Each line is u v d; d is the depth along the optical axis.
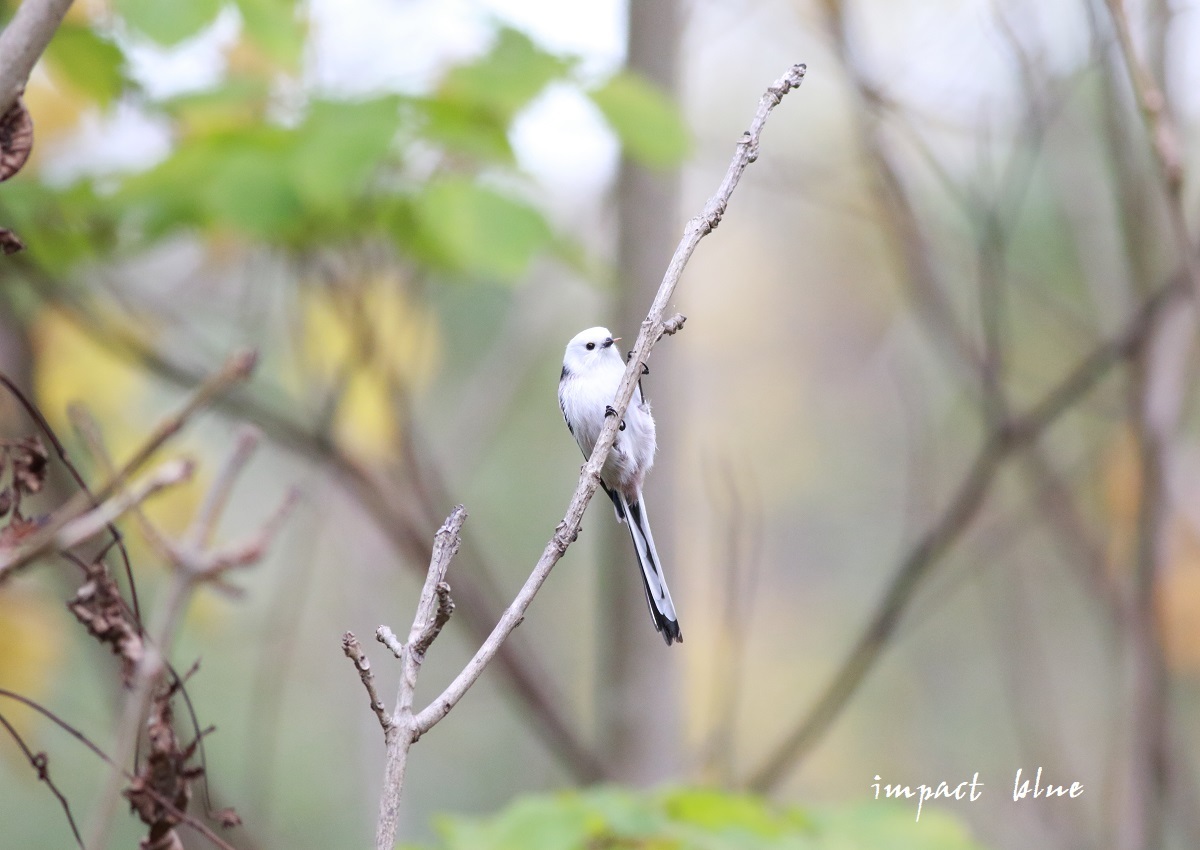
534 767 22.73
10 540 4.63
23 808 16.53
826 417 25.66
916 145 10.46
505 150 7.50
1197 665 12.56
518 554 22.66
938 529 10.38
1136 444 9.85
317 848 19.34
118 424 11.09
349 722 19.16
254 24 6.92
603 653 11.09
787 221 23.34
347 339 10.23
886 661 22.56
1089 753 17.73
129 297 10.05
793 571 25.80
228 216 7.20
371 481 9.88
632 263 11.15
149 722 4.84
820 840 6.17
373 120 7.05
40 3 4.55
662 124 7.85
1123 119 9.87
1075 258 13.93
